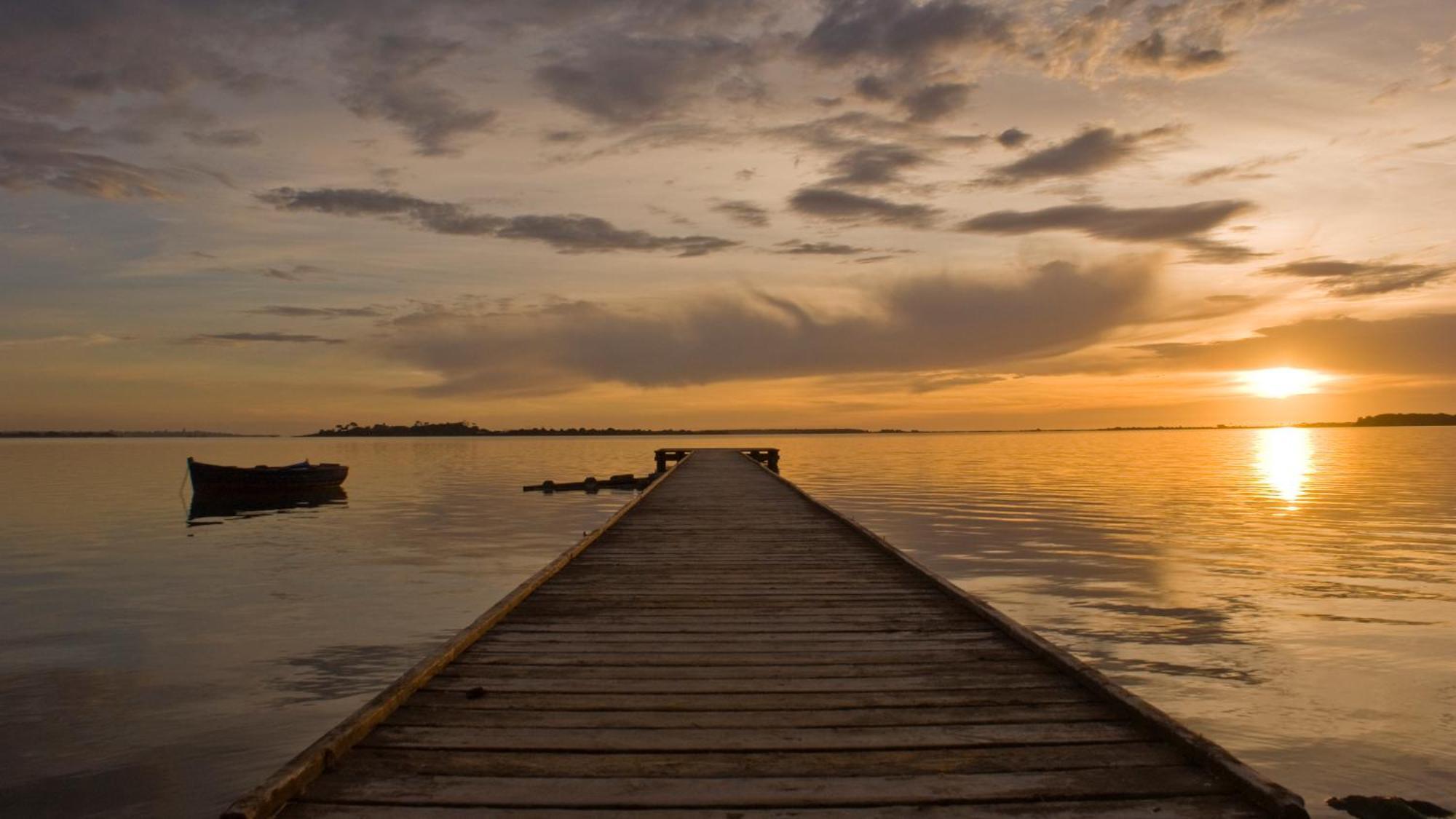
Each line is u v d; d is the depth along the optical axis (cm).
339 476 3375
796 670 535
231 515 2488
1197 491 3241
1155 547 1730
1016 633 607
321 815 332
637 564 941
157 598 1241
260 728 723
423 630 1043
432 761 386
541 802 346
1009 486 3575
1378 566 1484
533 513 2498
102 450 12244
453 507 2694
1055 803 346
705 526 1269
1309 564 1502
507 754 395
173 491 3503
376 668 891
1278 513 2380
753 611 710
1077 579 1363
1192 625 1048
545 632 635
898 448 10862
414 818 331
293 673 871
